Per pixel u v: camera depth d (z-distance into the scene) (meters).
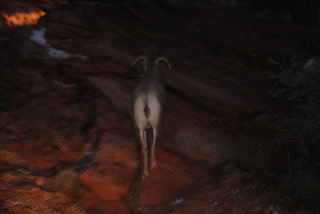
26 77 11.41
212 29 10.95
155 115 6.21
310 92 6.80
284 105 7.92
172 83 8.99
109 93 9.41
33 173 6.69
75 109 9.31
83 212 5.59
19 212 5.23
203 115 8.38
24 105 9.95
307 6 10.44
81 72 10.49
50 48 12.05
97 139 7.81
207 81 8.88
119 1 17.70
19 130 8.70
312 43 8.98
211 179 6.45
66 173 6.42
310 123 6.36
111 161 6.79
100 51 10.84
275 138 7.27
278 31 10.23
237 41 9.90
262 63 9.25
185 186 6.32
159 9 12.95
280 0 12.32
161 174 6.61
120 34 11.91
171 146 7.50
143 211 5.56
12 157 7.43
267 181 6.36
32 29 13.62
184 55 10.17
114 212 5.62
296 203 5.73
